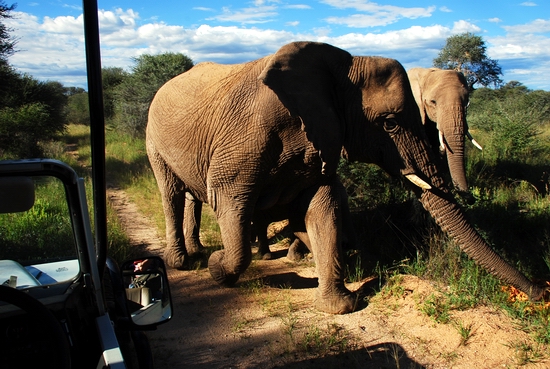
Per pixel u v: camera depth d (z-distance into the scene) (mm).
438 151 7281
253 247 7453
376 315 4938
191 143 5672
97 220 2434
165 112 6184
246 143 4949
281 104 4707
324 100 4582
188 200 7090
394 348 4309
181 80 6203
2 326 2031
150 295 2938
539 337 4152
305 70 4574
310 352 4309
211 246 7344
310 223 5160
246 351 4379
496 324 4414
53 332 1901
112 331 2240
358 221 7293
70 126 40719
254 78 5039
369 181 7660
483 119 14727
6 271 2701
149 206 10430
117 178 14055
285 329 4688
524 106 15242
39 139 21078
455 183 6789
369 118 4719
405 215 7195
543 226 6910
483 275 5289
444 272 5508
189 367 4156
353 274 6023
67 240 2871
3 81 18797
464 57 31359
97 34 2117
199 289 5855
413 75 8031
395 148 4789
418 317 4750
